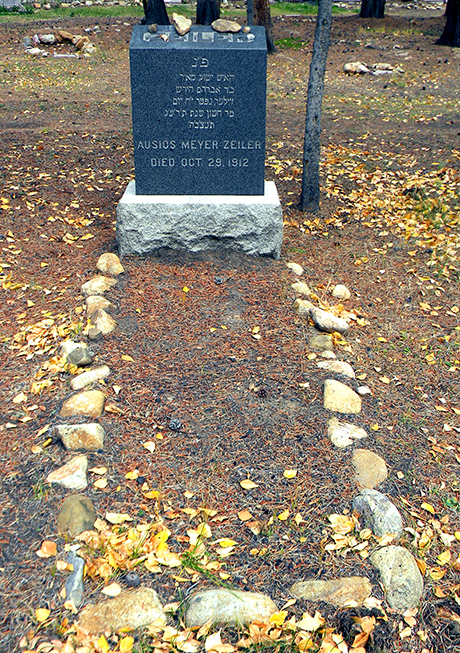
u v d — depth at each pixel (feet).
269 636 8.46
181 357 14.62
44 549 9.58
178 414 12.77
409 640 8.73
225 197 19.13
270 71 56.44
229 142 18.66
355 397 13.55
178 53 17.56
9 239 21.07
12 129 34.76
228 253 19.35
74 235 21.76
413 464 12.02
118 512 10.43
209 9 64.75
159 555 9.62
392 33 70.95
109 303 16.49
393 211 25.41
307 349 15.39
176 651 8.27
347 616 8.79
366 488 11.21
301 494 11.01
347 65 55.98
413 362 15.61
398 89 49.75
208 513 10.42
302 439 12.30
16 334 15.52
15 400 13.06
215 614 8.72
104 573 9.29
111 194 25.86
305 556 9.83
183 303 16.88
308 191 24.21
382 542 10.05
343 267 20.45
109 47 63.16
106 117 38.73
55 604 8.81
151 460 11.57
